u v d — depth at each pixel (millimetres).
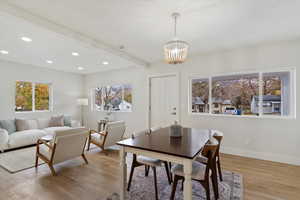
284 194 2094
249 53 3439
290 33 2773
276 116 3260
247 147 3467
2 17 2076
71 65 5039
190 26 2506
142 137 2160
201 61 3967
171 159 1573
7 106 4574
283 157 3141
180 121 4234
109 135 3738
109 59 4250
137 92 5125
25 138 4043
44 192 2137
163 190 2193
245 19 2291
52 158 2646
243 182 2387
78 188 2240
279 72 3281
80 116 6539
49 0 1843
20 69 4820
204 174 1739
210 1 1873
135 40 3092
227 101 3793
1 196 2045
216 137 2295
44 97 5520
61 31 2471
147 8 2020
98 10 2061
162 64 4562
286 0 1853
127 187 2248
